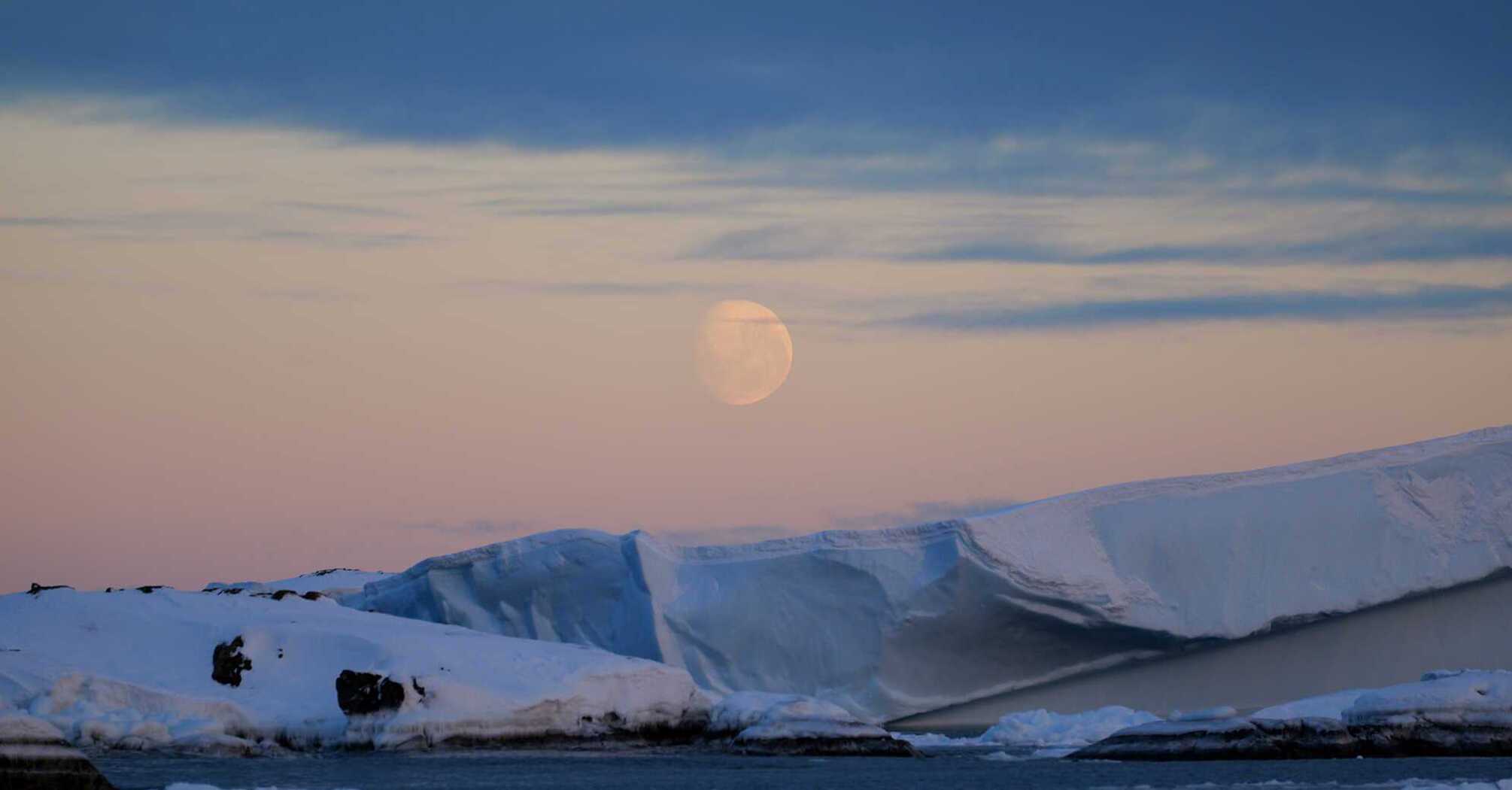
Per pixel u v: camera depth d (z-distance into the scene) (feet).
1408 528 421.59
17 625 346.74
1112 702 422.00
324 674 338.54
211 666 339.57
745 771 290.76
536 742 325.83
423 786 257.96
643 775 281.33
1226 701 421.18
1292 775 272.10
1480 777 262.88
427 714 318.04
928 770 296.30
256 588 611.06
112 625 350.02
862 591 414.82
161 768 284.61
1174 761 309.01
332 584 637.71
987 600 405.18
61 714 316.19
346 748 314.96
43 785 213.25
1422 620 422.82
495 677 332.60
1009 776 280.92
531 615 446.19
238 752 311.27
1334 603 413.80
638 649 429.79
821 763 310.65
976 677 416.67
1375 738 304.50
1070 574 404.77
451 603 454.40
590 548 445.37
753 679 416.67
